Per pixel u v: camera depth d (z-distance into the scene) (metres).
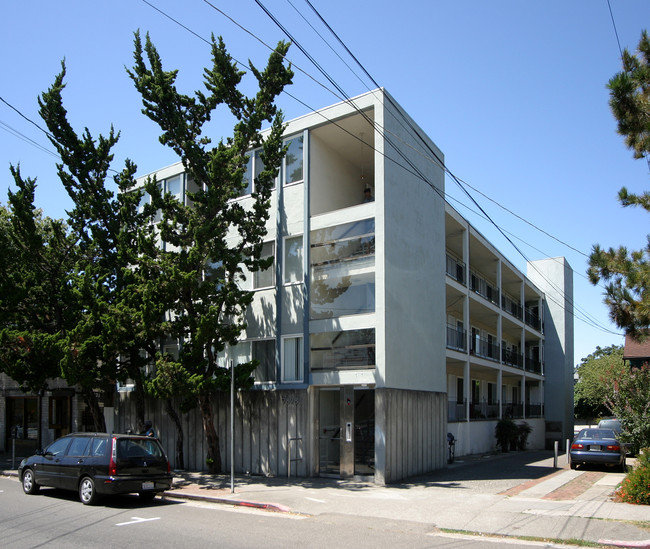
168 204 16.78
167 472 13.18
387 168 17.88
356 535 9.66
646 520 10.16
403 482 16.47
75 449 13.24
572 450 19.50
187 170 17.12
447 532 9.98
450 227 25.81
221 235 16.61
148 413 21.17
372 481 16.38
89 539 9.17
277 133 16.92
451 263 26.09
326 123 18.78
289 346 18.33
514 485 15.64
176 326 16.50
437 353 20.67
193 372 16.00
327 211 19.61
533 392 41.25
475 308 28.91
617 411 17.20
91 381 17.28
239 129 16.47
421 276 19.84
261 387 18.41
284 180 19.42
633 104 11.73
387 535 9.69
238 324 17.22
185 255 16.45
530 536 9.38
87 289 16.58
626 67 12.13
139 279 17.03
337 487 15.30
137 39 16.67
